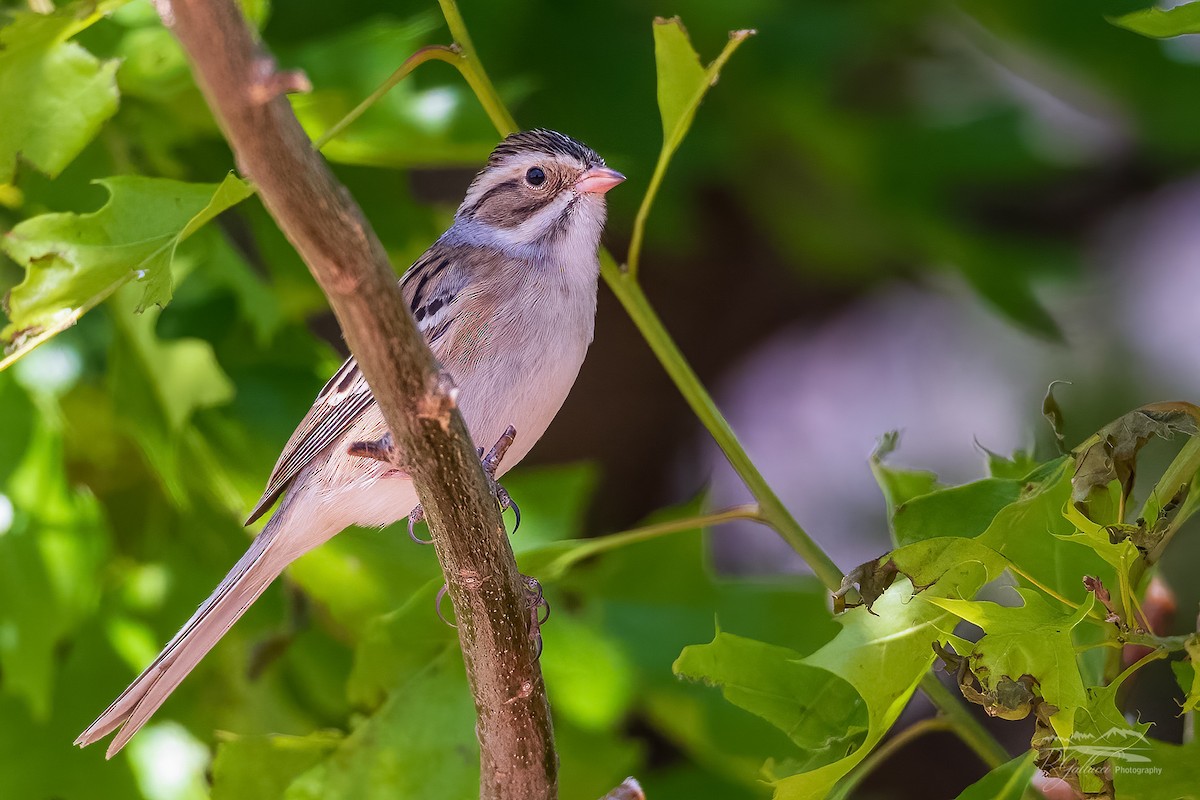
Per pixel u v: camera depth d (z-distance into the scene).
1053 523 6.81
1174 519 6.58
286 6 11.30
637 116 11.97
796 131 12.95
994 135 13.26
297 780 8.72
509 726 6.78
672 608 10.16
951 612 6.38
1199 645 6.13
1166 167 16.02
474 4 11.49
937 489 7.66
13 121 7.61
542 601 7.90
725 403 17.98
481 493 6.13
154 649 10.14
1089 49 12.70
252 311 9.61
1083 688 6.14
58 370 9.75
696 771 10.49
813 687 7.16
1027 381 17.28
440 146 9.62
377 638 8.77
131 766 9.86
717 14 11.97
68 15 7.39
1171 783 6.76
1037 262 13.49
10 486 9.38
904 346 18.27
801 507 17.45
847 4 12.80
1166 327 16.67
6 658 9.21
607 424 15.48
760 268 15.61
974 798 6.44
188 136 10.02
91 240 7.27
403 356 5.48
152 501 10.62
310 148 4.91
